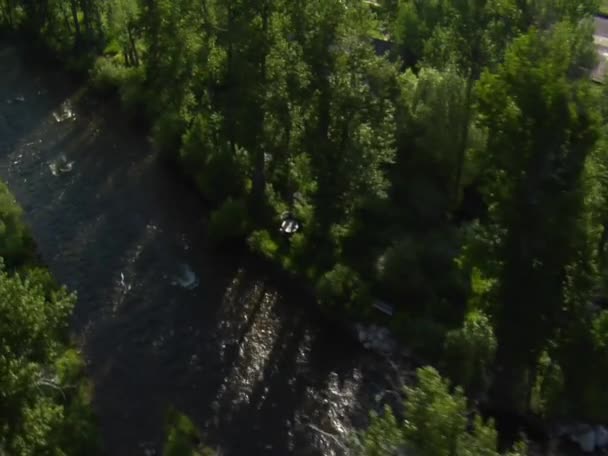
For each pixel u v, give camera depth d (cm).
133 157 6450
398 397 4212
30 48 8281
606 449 3925
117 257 5278
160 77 6347
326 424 4141
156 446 3956
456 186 5297
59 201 5869
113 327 4716
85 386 4262
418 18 6712
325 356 4544
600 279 3866
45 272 4803
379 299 4738
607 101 4150
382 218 5216
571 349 3838
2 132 6794
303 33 4850
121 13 7212
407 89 5453
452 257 4803
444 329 4381
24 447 2928
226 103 5241
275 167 5481
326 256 5041
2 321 3011
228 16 5156
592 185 3609
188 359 4519
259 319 4803
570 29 4534
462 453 2356
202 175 5762
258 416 4184
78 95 7425
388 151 4966
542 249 3616
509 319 3828
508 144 3572
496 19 5109
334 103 4778
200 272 5159
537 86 3419
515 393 4019
